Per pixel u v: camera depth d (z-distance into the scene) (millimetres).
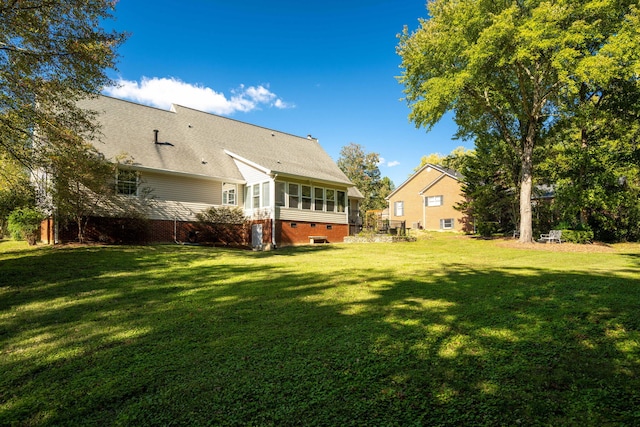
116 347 3883
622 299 5258
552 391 2674
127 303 5832
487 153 22312
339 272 8797
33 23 8445
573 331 3936
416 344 3705
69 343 4039
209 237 18062
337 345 3752
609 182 18000
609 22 14492
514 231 21688
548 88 17094
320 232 20812
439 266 9867
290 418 2438
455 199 30594
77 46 8992
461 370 3076
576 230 17844
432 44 16672
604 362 3131
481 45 14453
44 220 14242
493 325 4262
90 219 14305
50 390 2965
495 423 2293
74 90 9867
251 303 5727
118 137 16578
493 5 15609
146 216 15906
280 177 18719
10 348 3918
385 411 2482
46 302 5898
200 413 2547
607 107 16797
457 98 17516
